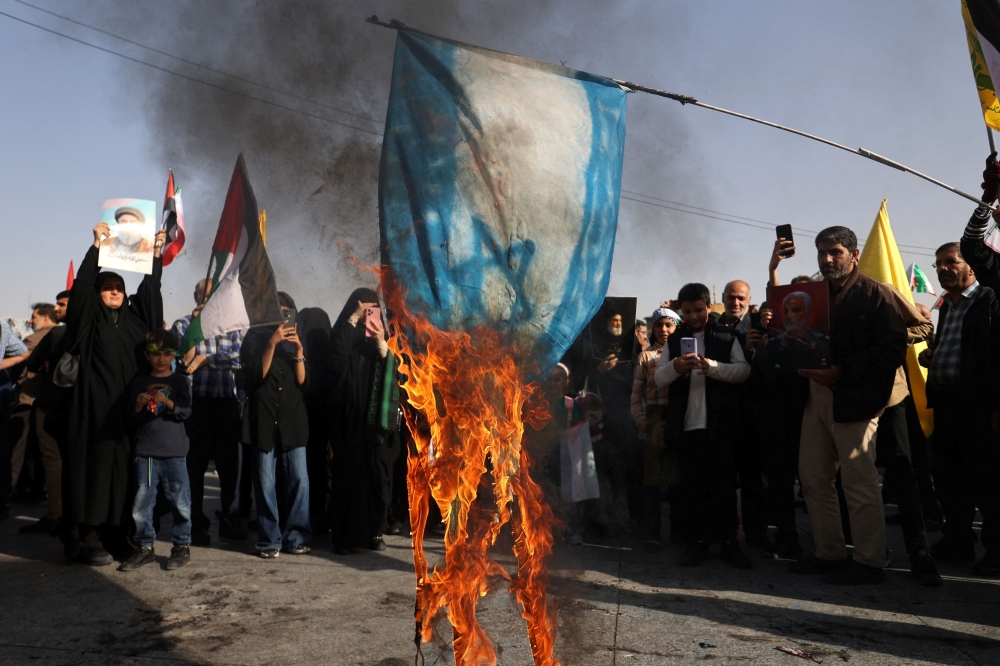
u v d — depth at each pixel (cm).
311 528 548
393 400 499
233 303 449
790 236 465
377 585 420
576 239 258
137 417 444
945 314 481
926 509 564
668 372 477
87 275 458
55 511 571
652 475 495
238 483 557
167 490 459
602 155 267
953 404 465
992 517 441
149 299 513
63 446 459
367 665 299
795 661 303
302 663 302
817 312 426
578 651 307
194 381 532
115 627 346
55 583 420
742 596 398
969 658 307
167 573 443
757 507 527
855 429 421
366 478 503
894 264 535
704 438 465
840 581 422
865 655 311
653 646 318
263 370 480
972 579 434
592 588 408
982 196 407
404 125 256
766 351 467
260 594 401
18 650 316
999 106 402
